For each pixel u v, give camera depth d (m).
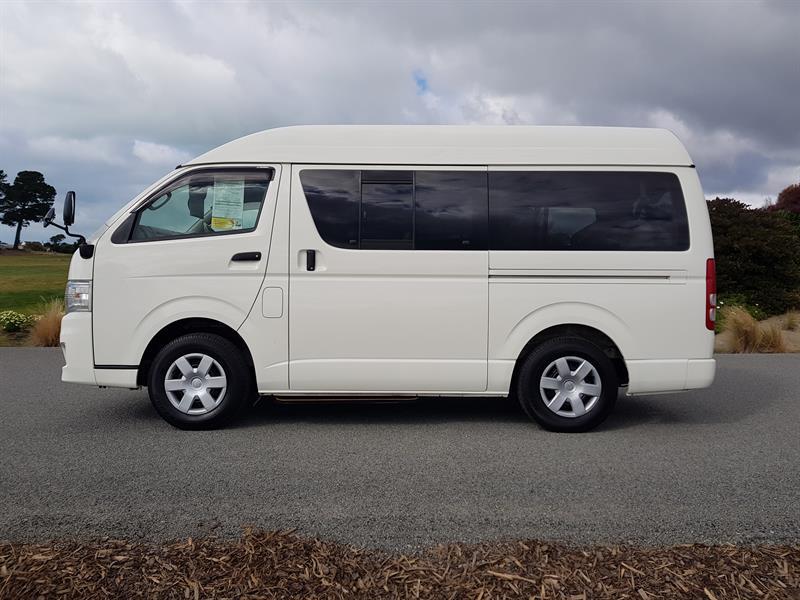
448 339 6.05
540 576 3.29
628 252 6.04
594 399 6.16
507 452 5.59
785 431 6.35
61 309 13.14
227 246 6.04
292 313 6.04
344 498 4.52
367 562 3.50
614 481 4.89
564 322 6.06
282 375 6.07
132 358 6.05
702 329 6.07
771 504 4.45
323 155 6.12
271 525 4.06
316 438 5.98
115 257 6.04
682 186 6.11
